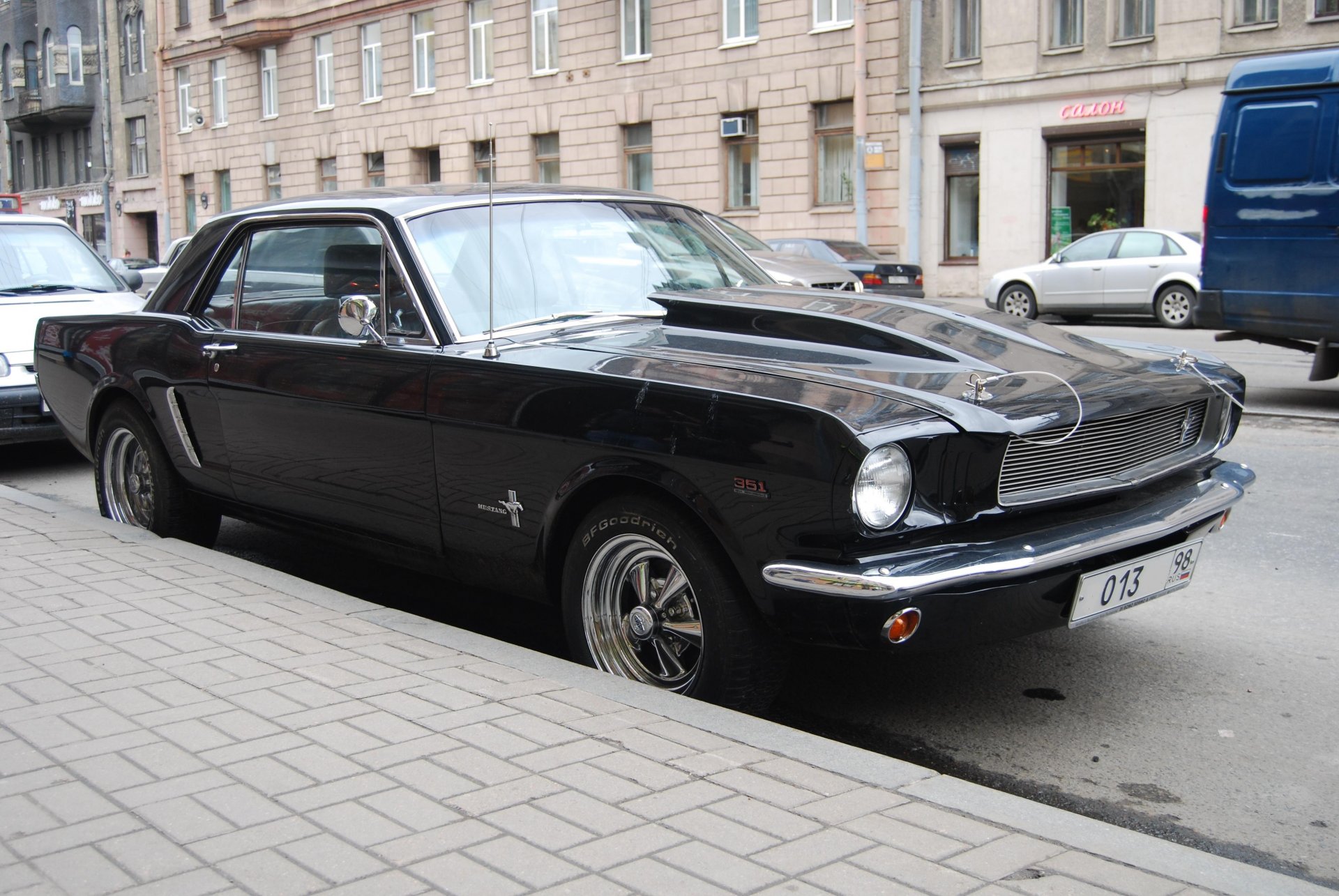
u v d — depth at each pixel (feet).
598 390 12.71
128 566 17.04
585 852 8.89
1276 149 32.50
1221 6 70.90
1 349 27.99
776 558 11.30
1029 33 78.48
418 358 14.56
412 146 116.37
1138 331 62.18
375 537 15.72
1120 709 13.69
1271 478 24.95
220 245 18.39
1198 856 8.96
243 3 128.36
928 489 11.23
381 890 8.39
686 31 94.17
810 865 8.71
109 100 155.63
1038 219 79.97
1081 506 12.49
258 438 17.02
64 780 10.16
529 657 13.14
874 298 15.38
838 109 87.61
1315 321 32.17
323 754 10.64
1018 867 8.72
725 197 94.12
